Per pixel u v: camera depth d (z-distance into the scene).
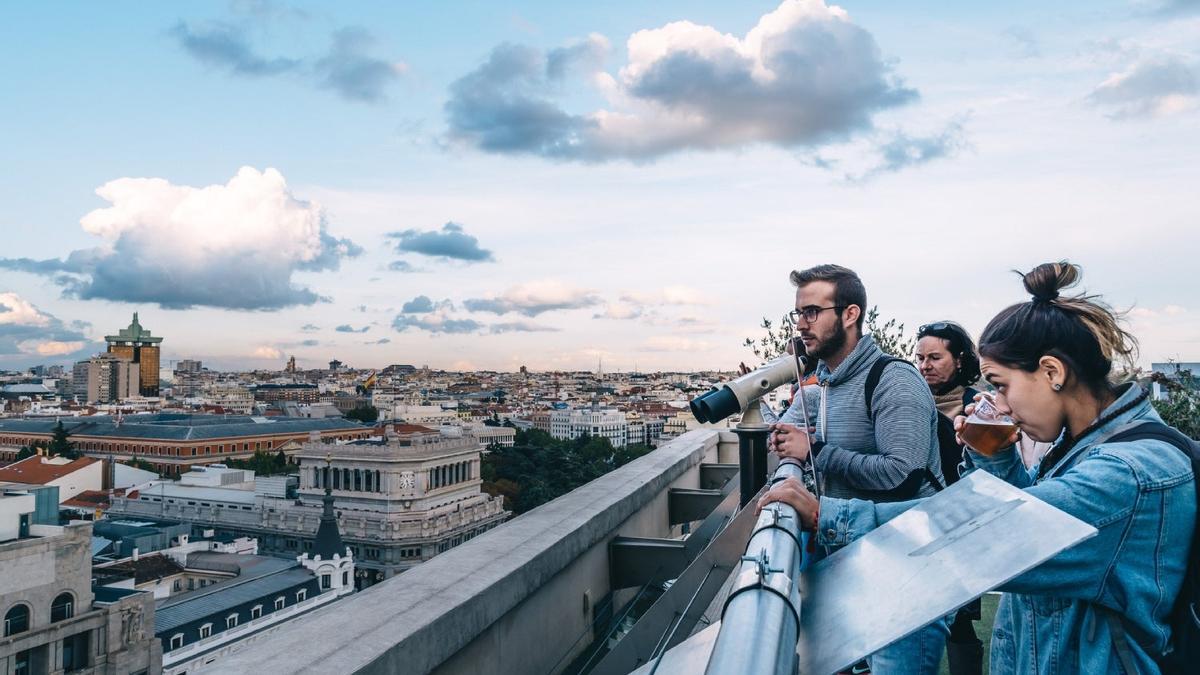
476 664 2.58
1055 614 1.39
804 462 2.39
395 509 126.69
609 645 3.69
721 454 10.06
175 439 193.00
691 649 1.35
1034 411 1.53
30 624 52.19
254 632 76.44
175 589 91.31
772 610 1.04
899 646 2.11
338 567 94.25
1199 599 1.27
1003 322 1.57
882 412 2.47
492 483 162.88
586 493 4.54
